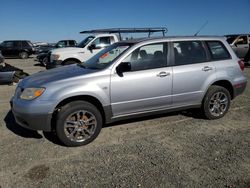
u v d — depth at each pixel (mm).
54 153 4469
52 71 5348
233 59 6098
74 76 4746
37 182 3633
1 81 10117
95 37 13367
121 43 5633
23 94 4680
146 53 5215
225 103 6043
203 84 5699
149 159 4203
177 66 5434
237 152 4391
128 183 3559
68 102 4691
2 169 3971
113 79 4855
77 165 4062
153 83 5172
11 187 3535
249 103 7324
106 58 5344
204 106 5836
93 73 4812
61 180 3668
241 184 3498
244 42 17984
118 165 4039
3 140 5000
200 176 3693
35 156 4367
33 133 5305
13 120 6102
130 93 5008
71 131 4672
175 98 5465
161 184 3520
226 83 6055
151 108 5297
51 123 4672
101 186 3510
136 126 5648
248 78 11547
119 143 4840
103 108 4852
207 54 5816
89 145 4777
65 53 12906
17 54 27562
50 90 4523
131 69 5051
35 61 24266
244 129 5441
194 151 4457
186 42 5645
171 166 3973
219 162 4066
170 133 5266
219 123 5781
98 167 3990
